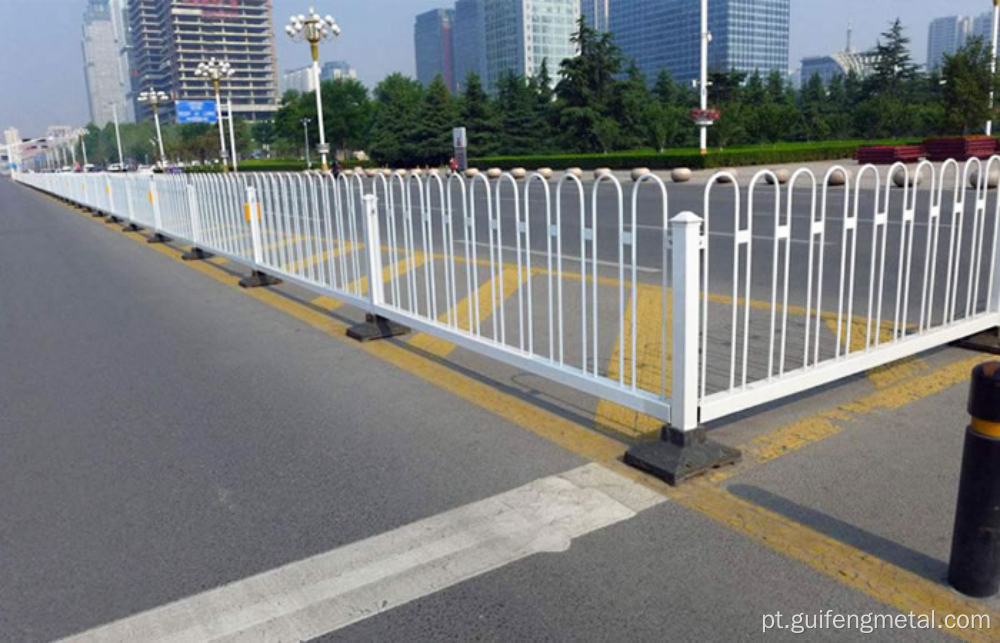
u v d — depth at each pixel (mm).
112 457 4480
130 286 10562
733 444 4156
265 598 3002
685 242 3617
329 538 3426
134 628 2859
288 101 83188
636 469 3926
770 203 16312
